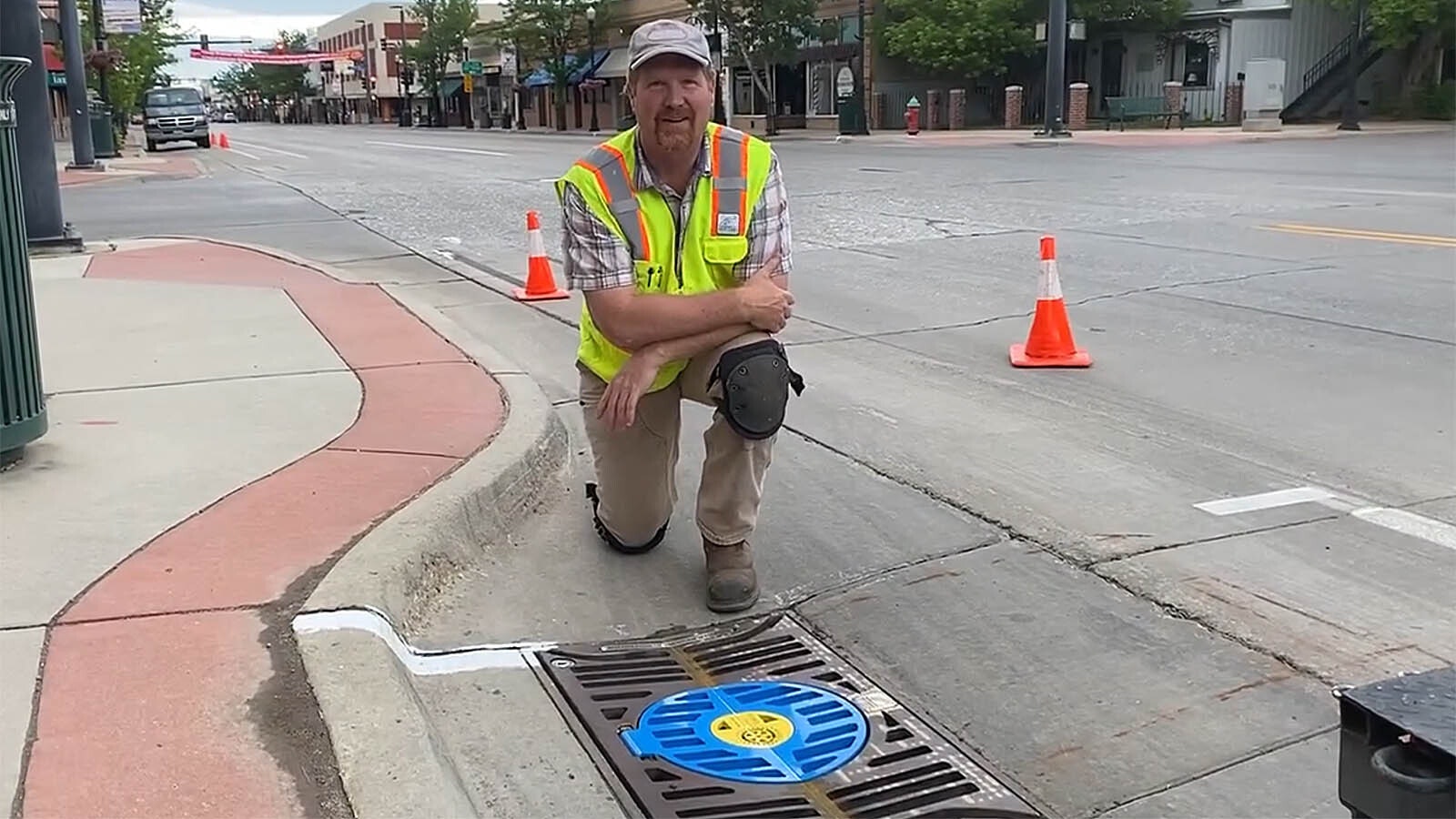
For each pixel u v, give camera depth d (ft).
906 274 35.04
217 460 16.67
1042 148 93.35
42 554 13.20
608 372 13.56
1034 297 31.07
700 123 12.49
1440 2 114.62
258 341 24.89
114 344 24.81
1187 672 11.62
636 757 10.39
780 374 12.60
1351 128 107.65
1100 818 9.48
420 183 76.95
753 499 13.21
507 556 14.78
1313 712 10.83
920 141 112.98
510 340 27.73
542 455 17.39
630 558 14.67
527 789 9.97
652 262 12.83
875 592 13.60
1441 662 11.57
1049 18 105.81
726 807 9.67
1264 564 13.99
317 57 429.38
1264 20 125.18
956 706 11.18
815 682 11.70
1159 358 24.25
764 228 13.16
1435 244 35.96
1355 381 22.02
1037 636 12.44
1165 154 80.94
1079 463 17.92
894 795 9.80
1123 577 13.74
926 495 16.70
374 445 17.25
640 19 187.83
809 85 155.33
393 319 27.12
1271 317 27.37
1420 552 14.28
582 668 11.98
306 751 9.36
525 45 208.03
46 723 9.68
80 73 87.66
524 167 91.45
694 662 12.16
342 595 11.89
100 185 77.97
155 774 9.00
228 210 59.67
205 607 11.80
